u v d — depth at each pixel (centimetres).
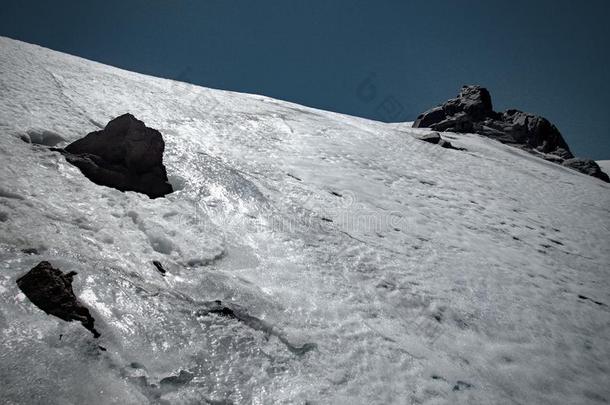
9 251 387
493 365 556
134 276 454
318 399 391
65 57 1819
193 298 472
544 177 2348
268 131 1596
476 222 1214
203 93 2033
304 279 620
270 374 402
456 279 793
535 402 503
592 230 1495
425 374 489
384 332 553
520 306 757
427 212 1171
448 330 615
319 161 1373
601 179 3195
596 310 833
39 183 561
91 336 328
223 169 963
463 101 4053
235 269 579
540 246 1159
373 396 423
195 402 331
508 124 3828
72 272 391
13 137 686
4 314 301
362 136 2059
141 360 342
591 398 541
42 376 271
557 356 625
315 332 499
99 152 714
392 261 795
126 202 621
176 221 636
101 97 1229
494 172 2105
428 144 2430
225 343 417
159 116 1268
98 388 291
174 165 854
